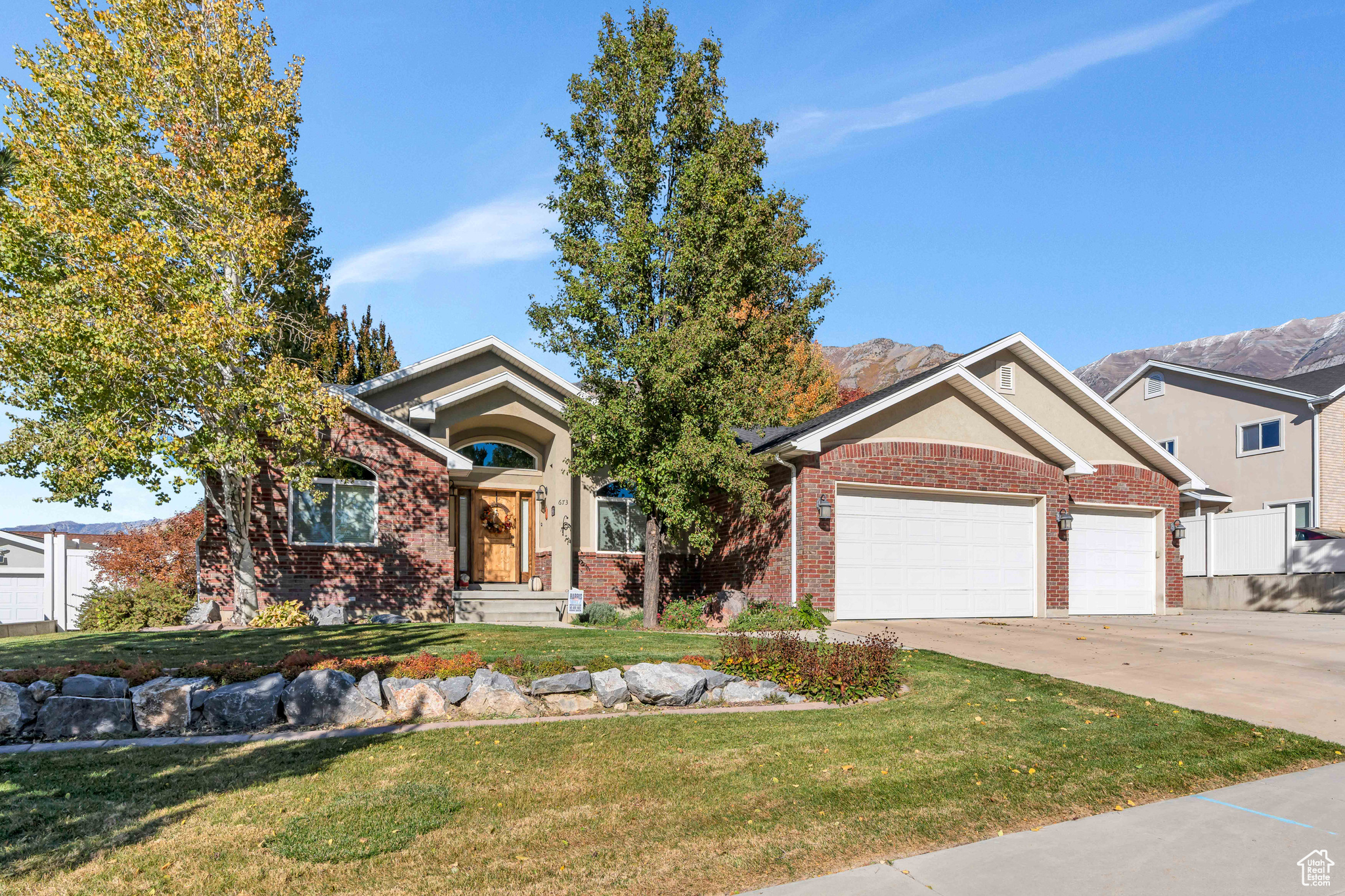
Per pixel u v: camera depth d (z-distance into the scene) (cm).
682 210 1600
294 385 1385
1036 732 770
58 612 2059
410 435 1653
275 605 1488
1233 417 2878
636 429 1495
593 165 1591
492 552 2011
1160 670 1075
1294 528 2289
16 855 479
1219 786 647
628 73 1600
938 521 1748
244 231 1422
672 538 1664
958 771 657
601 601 1869
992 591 1797
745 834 527
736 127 1639
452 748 700
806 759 678
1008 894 455
